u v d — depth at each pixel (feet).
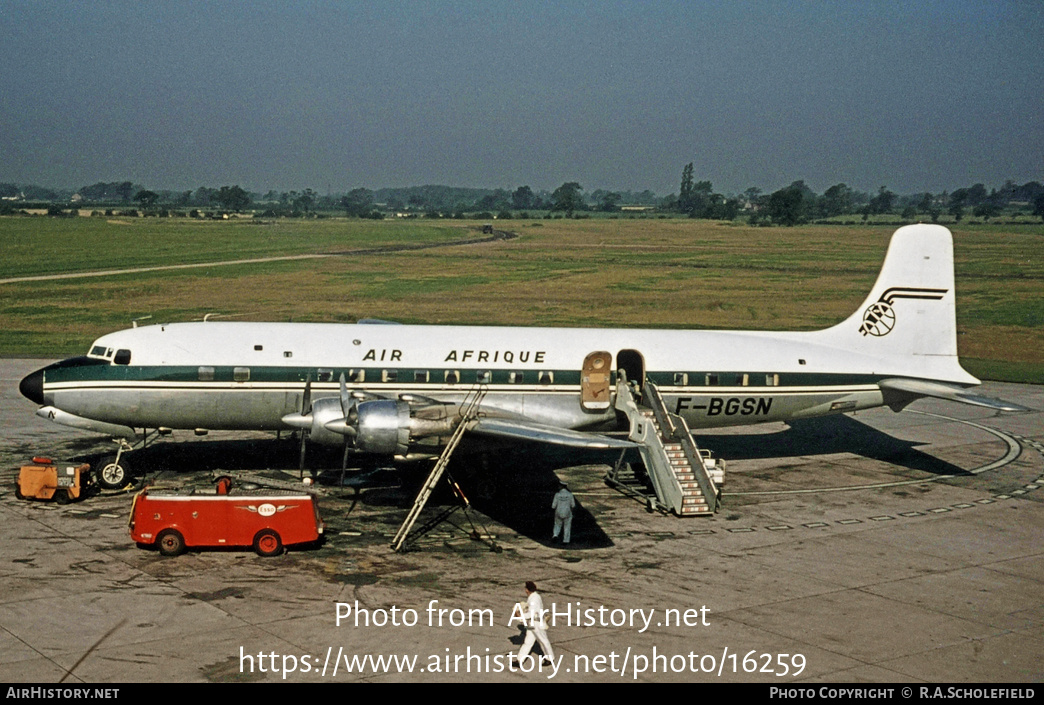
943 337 108.47
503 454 115.34
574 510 91.61
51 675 53.67
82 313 241.14
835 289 324.39
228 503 74.54
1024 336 242.99
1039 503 97.96
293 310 250.37
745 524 88.17
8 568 70.64
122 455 96.32
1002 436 132.77
